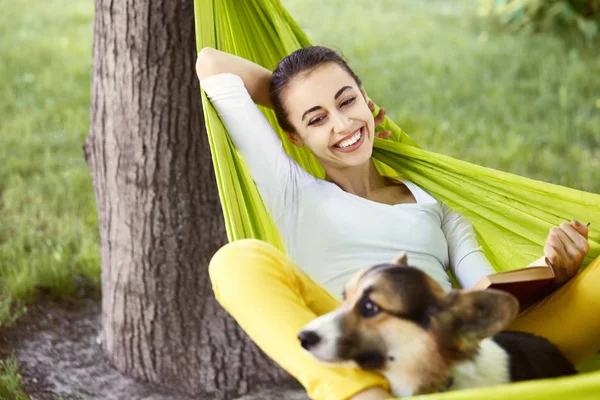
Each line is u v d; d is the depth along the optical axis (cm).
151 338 358
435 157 262
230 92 255
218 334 355
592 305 221
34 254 445
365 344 180
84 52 826
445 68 808
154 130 339
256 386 360
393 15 1035
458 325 179
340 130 246
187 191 345
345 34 926
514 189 257
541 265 234
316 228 243
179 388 360
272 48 305
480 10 995
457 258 251
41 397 347
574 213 254
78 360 376
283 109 256
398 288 180
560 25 923
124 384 362
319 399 181
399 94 728
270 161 250
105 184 355
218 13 286
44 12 983
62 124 648
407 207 248
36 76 745
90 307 420
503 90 738
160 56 332
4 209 510
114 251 359
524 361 197
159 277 351
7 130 628
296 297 201
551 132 647
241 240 215
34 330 394
